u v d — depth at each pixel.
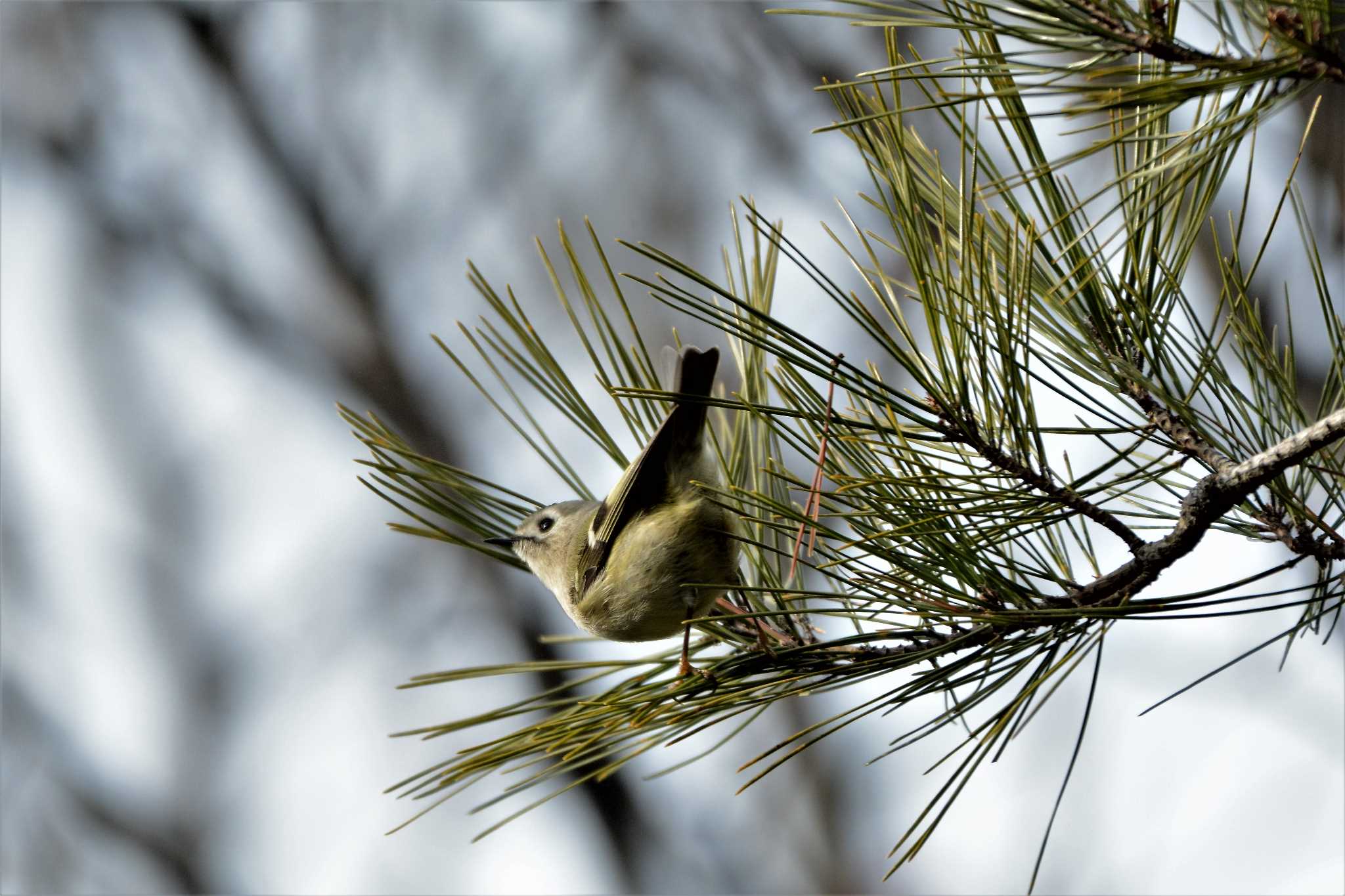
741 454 6.81
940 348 4.55
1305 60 3.79
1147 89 3.79
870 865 16.69
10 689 17.95
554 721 5.12
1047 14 4.02
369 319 17.84
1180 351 5.18
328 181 17.88
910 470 4.70
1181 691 4.41
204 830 18.16
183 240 17.86
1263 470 4.39
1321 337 8.91
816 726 4.43
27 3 16.95
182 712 18.53
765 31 16.38
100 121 17.45
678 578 6.66
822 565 4.75
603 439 6.51
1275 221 4.44
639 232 16.86
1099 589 4.81
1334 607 4.84
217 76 17.50
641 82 17.12
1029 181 4.88
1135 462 5.17
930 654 4.85
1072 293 5.04
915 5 4.07
